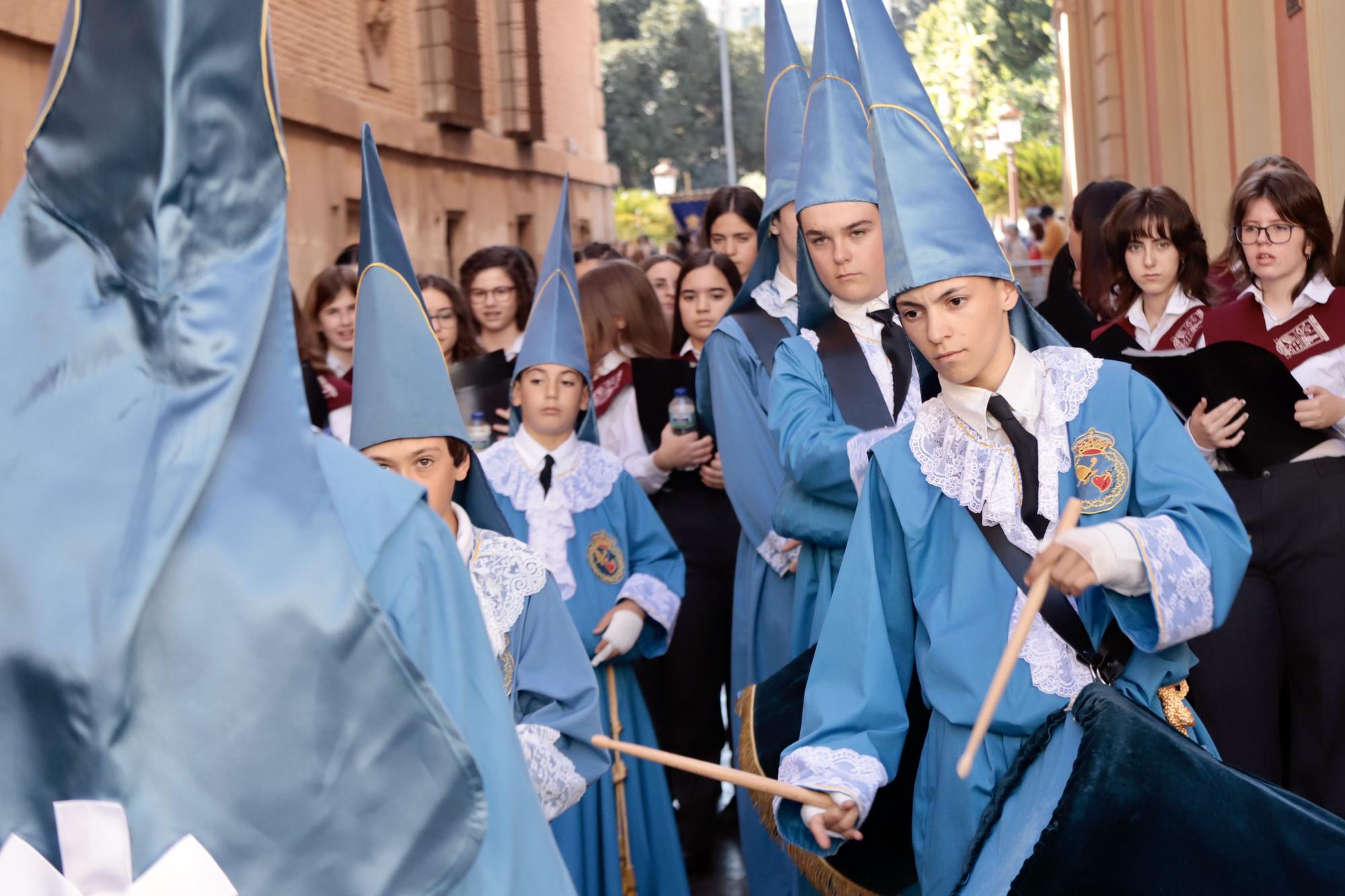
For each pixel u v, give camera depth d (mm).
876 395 3957
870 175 3934
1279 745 4348
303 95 12070
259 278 1800
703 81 51312
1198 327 5098
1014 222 23172
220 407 1751
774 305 4555
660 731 5469
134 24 1751
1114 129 16047
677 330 6594
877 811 3053
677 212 14703
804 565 4078
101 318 1761
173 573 1717
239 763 1714
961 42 38781
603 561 4375
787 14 4633
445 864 1753
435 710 1765
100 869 1695
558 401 4398
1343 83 7957
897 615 2896
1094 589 2721
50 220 1789
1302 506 4195
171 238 1761
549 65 22453
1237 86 10195
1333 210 7953
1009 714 2691
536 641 3154
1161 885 2328
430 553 1917
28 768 1701
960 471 2822
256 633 1723
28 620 1684
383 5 14281
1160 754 2414
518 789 1905
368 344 2883
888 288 2859
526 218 20047
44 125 1790
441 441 2900
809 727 2863
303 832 1724
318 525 1771
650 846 4312
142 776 1700
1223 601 2588
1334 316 4625
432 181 16031
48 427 1729
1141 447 2766
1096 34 16609
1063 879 2344
